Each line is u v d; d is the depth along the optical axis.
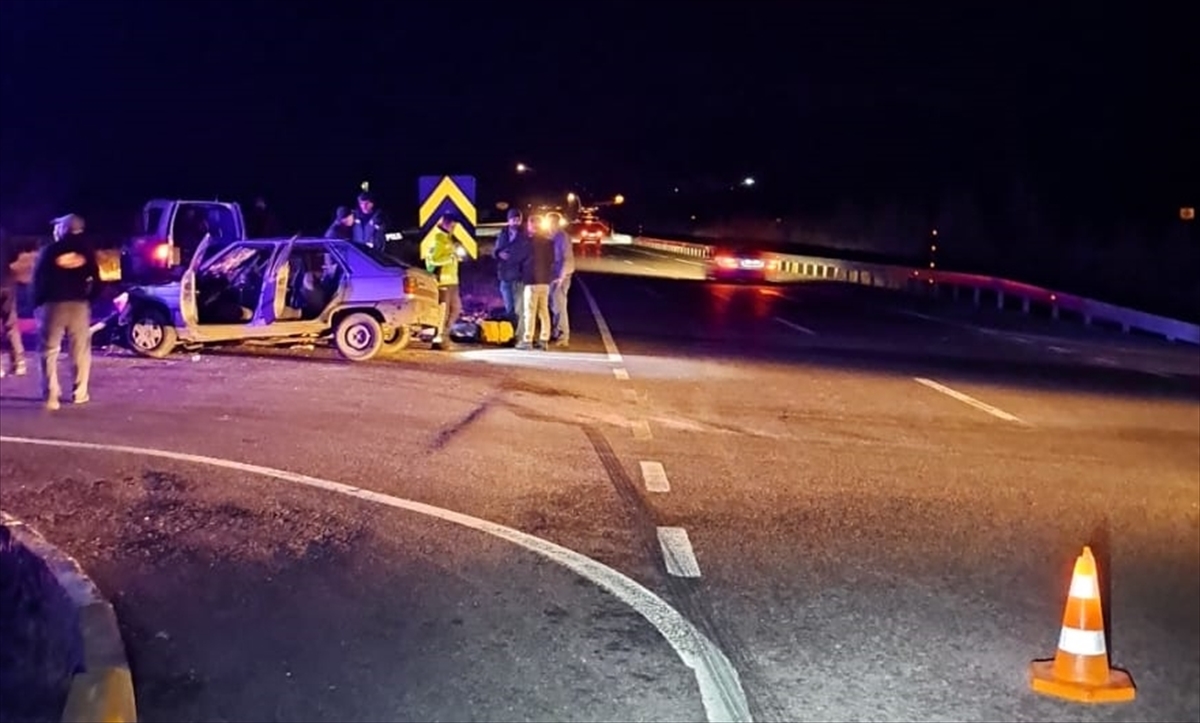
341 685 6.38
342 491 10.59
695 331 26.61
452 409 14.95
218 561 8.54
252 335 18.84
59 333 14.32
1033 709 6.21
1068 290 39.94
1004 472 12.28
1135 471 12.57
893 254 65.50
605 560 8.70
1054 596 8.12
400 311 19.20
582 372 18.72
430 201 22.44
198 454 12.00
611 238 99.88
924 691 6.41
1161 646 7.23
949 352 24.33
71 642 7.16
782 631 7.30
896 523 10.02
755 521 9.95
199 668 6.61
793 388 17.88
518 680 6.47
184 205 22.91
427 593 7.91
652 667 6.68
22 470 11.18
